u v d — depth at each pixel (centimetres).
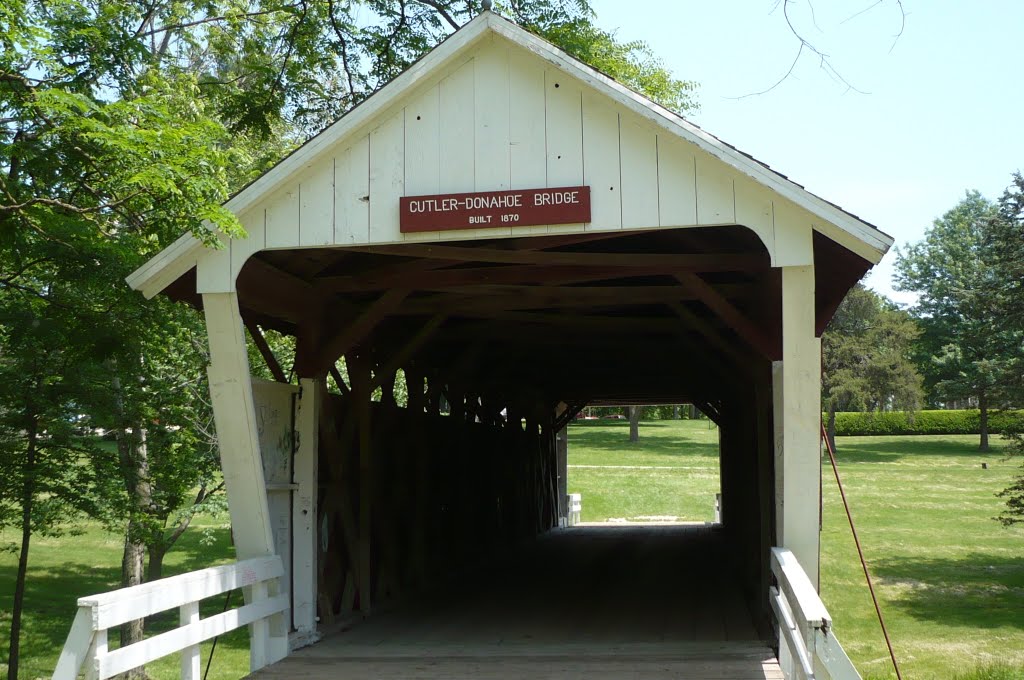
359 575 801
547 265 677
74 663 384
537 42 566
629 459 4353
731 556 1394
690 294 774
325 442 728
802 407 545
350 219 586
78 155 696
